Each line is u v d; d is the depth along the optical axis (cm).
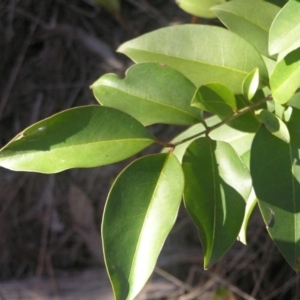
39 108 123
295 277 104
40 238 115
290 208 45
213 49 50
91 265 111
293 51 46
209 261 43
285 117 47
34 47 127
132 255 42
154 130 112
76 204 115
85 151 43
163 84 47
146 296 99
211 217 44
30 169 43
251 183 44
